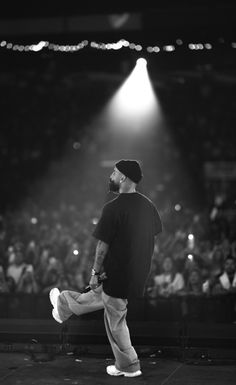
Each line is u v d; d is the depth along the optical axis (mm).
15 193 22844
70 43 17562
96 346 6406
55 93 24891
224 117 23797
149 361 6098
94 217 15922
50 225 16250
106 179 22953
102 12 14398
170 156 23469
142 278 5559
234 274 8938
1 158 24000
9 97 24906
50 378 5543
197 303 6926
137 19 17234
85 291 5992
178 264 9461
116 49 18391
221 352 6223
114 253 5504
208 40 16734
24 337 6617
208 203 19297
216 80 21266
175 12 16656
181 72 20578
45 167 23797
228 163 21719
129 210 5516
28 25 17750
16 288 9422
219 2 14156
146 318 6871
